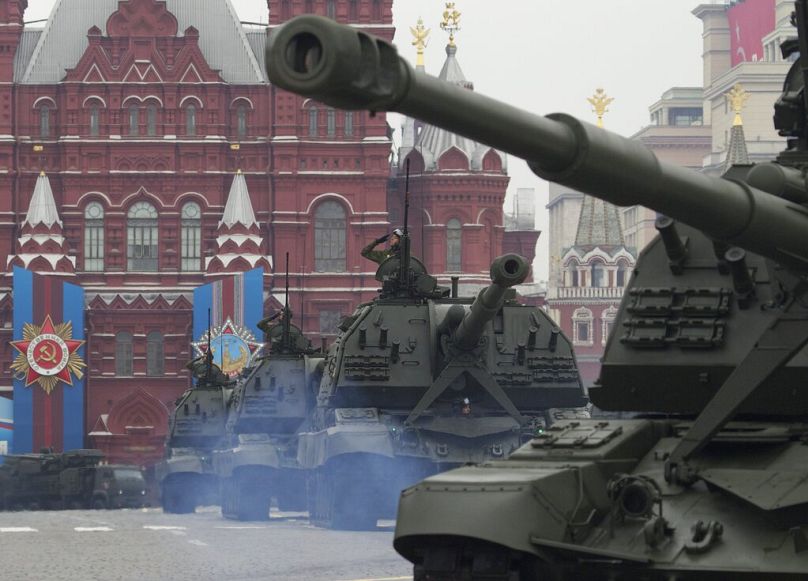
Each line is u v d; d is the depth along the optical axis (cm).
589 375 19725
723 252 1554
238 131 13025
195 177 12838
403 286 3956
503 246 14350
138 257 12794
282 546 3158
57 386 12231
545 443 1489
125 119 12875
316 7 13050
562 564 1334
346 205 12925
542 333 3916
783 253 1260
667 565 1295
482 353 3775
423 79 1022
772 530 1317
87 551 3103
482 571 1315
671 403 1595
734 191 1214
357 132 13000
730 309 1568
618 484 1345
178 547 3181
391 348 3834
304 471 4338
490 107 1064
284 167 12912
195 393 6134
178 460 5862
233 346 12325
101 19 13238
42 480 7781
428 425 3756
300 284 12825
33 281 12262
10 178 12838
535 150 1095
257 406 4828
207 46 13238
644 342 1577
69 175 12762
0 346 12588
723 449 1457
